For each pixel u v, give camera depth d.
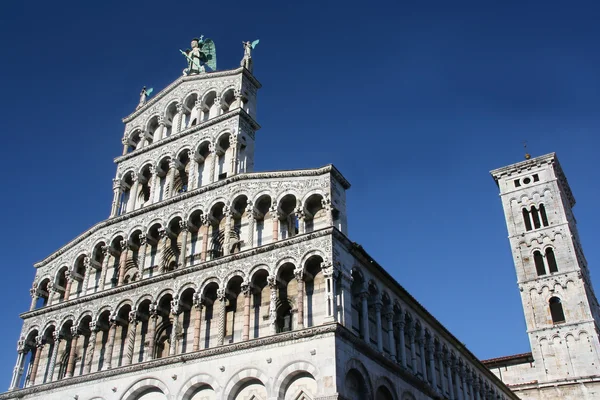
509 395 73.62
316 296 39.44
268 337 37.38
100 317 47.91
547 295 79.75
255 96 55.62
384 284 46.22
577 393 72.94
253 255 41.81
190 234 48.12
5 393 48.44
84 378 44.59
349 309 38.78
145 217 50.56
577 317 76.62
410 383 44.59
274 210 43.66
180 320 44.25
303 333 36.19
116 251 51.84
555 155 88.12
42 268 55.91
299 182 43.75
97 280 51.81
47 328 50.66
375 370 39.28
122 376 42.91
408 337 49.03
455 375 57.09
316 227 42.16
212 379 38.59
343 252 40.34
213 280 42.75
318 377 34.56
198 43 62.62
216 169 50.19
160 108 58.28
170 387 40.09
